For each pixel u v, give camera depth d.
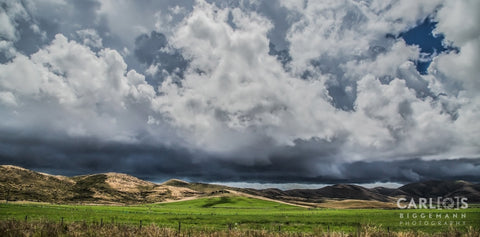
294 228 57.81
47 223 31.62
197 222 67.69
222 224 63.88
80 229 30.80
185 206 193.25
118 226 32.84
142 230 29.42
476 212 110.94
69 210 94.12
